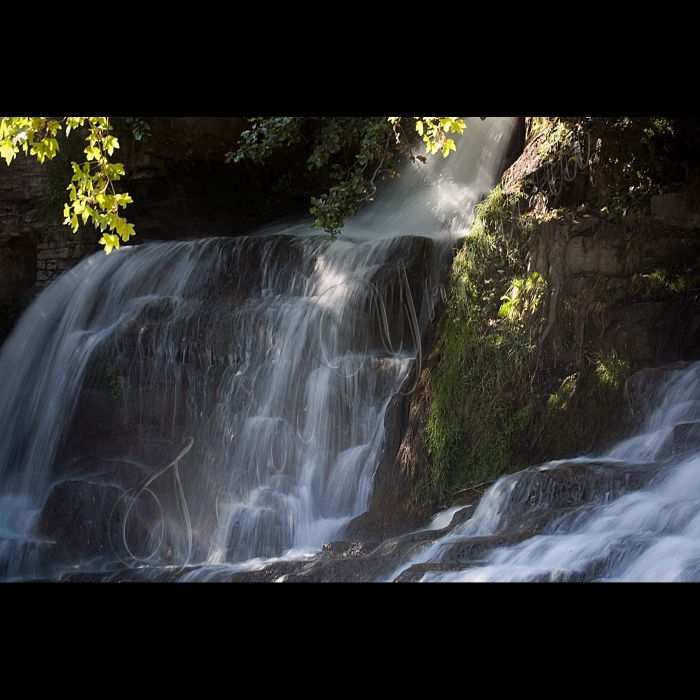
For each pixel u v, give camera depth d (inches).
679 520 314.3
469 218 680.4
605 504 348.8
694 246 476.1
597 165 501.7
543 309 479.5
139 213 770.8
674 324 458.9
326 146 498.3
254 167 834.8
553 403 460.8
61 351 666.2
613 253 482.9
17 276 788.6
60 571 499.2
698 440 373.7
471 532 388.5
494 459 462.0
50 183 769.6
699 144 489.4
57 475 612.4
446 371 487.5
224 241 657.0
